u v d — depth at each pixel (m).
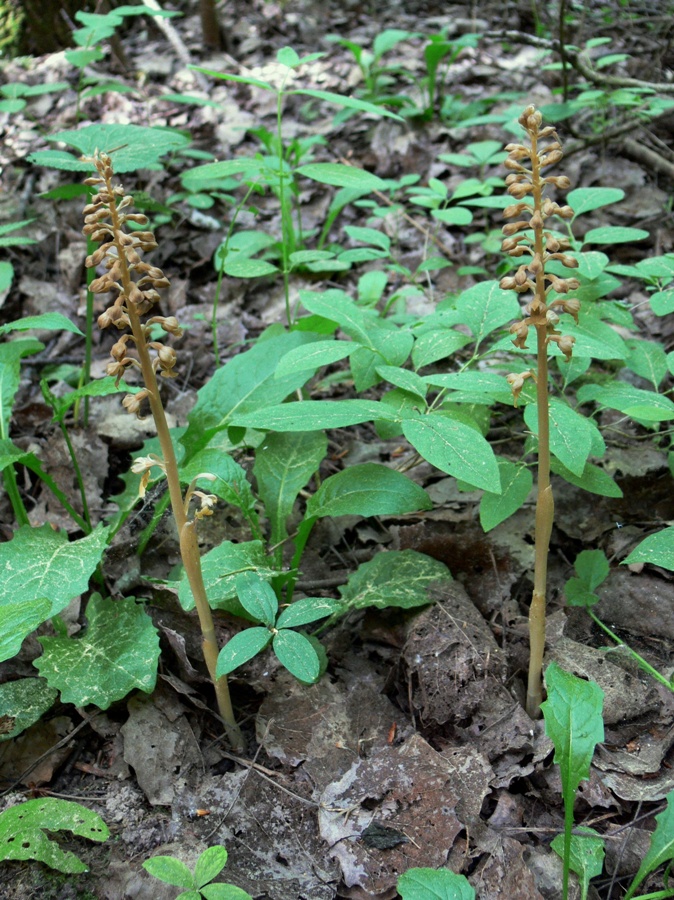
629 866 2.21
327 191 5.92
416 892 1.89
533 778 2.41
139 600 2.98
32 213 5.57
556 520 3.24
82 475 3.66
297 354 2.69
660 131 5.78
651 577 2.98
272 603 2.36
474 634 2.69
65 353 4.67
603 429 3.64
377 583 2.85
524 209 2.02
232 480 2.82
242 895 1.93
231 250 4.59
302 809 2.36
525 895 2.09
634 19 6.55
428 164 6.03
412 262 5.10
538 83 6.92
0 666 2.78
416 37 8.09
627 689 2.59
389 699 2.70
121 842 2.30
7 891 2.17
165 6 9.34
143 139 3.39
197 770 2.49
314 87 7.45
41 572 2.50
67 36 7.74
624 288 4.59
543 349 2.05
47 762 2.52
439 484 3.52
